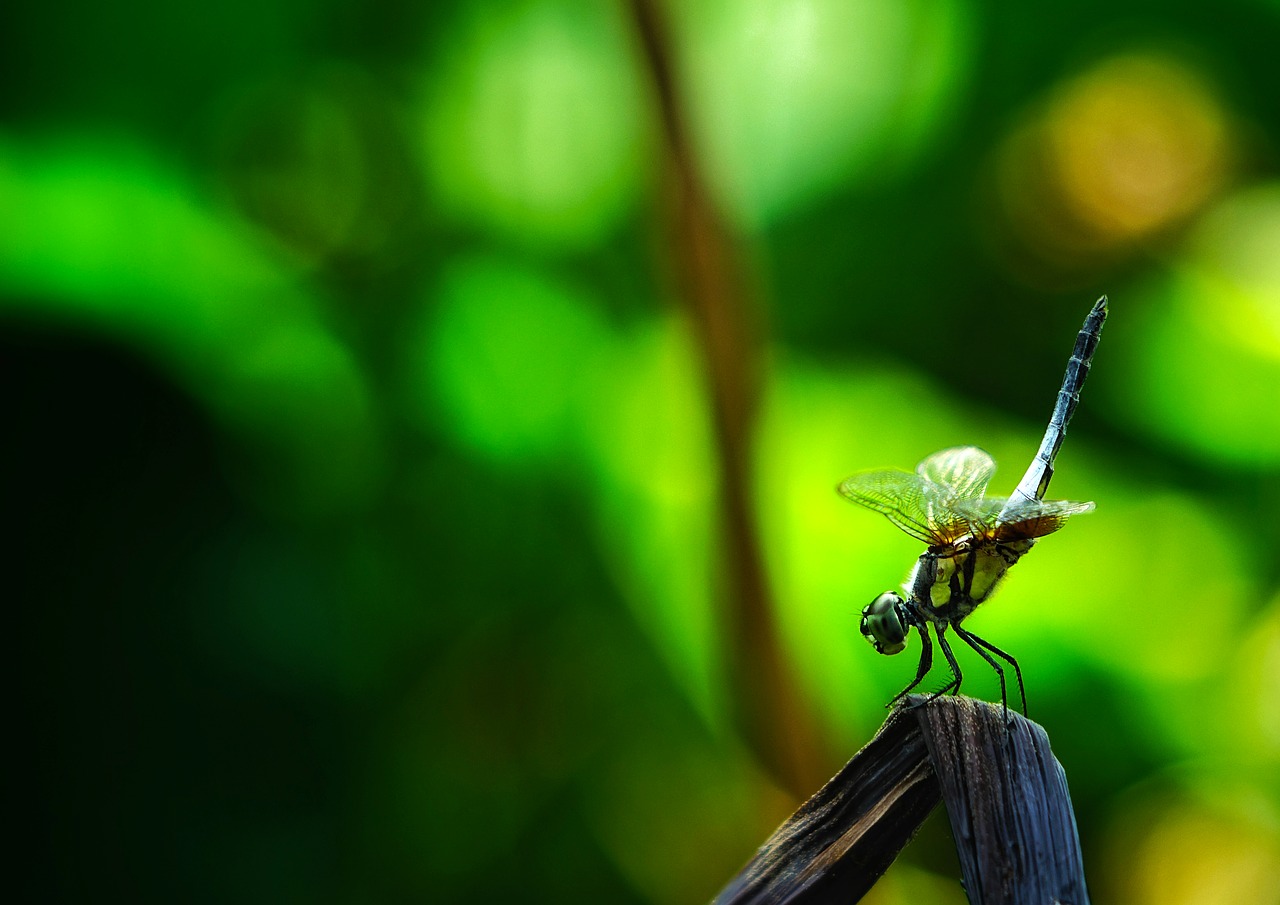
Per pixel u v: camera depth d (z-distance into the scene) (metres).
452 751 0.69
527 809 0.69
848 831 0.59
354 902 0.67
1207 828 0.67
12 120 0.69
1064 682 0.67
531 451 0.69
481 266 0.70
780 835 0.59
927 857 0.68
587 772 0.69
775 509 0.67
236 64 0.70
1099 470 0.69
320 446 0.69
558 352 0.70
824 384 0.69
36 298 0.67
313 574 0.68
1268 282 0.70
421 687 0.69
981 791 0.59
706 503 0.68
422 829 0.68
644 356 0.69
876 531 0.67
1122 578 0.68
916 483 0.63
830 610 0.67
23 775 0.66
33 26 0.69
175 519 0.68
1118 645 0.67
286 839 0.67
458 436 0.69
